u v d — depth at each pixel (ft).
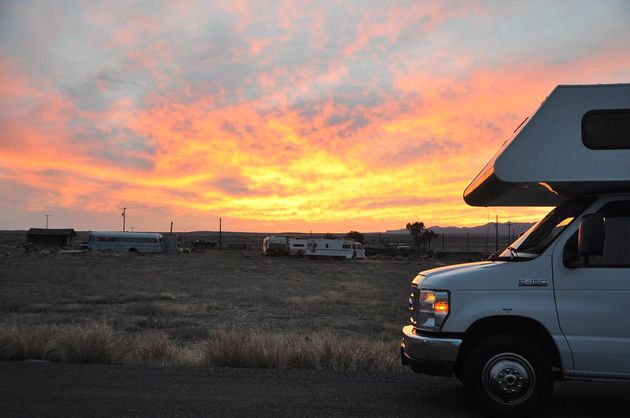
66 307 76.13
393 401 21.42
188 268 184.03
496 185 20.56
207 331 56.39
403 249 343.46
